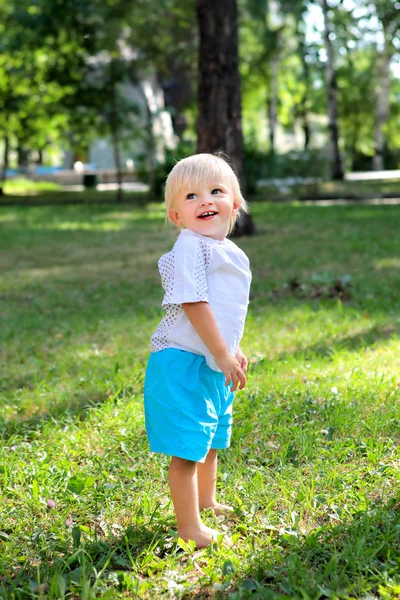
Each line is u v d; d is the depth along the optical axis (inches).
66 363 210.7
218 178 107.3
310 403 160.7
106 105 944.3
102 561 100.0
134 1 890.7
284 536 100.9
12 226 685.9
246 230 541.6
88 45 904.3
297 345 218.4
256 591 89.8
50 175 1533.0
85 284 364.8
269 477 124.3
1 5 951.6
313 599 86.0
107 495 119.4
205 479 113.8
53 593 90.0
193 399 101.6
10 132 1148.5
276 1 1296.8
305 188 991.0
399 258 408.8
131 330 250.1
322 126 1788.9
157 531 108.2
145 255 470.6
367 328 236.1
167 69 1057.5
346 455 132.0
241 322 106.5
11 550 104.3
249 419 151.9
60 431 150.2
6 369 208.4
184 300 100.1
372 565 93.4
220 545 101.7
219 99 492.1
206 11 488.7
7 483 126.3
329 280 313.9
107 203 960.3
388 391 164.7
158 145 1071.0
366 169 1950.1
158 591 92.4
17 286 364.5
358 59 1605.6
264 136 1738.4
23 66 1000.9
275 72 1373.0
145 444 141.6
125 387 179.5
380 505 110.7
